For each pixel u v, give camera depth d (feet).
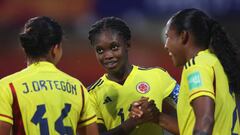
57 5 127.85
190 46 41.88
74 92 43.37
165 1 129.29
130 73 49.88
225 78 41.63
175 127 45.39
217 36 41.96
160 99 49.62
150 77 49.96
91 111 44.19
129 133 47.29
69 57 126.00
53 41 42.75
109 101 49.62
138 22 129.29
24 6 127.24
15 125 41.78
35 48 42.52
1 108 41.24
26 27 42.68
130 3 129.18
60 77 43.21
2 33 127.65
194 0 129.29
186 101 41.16
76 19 128.26
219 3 129.49
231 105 41.83
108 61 47.88
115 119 49.52
